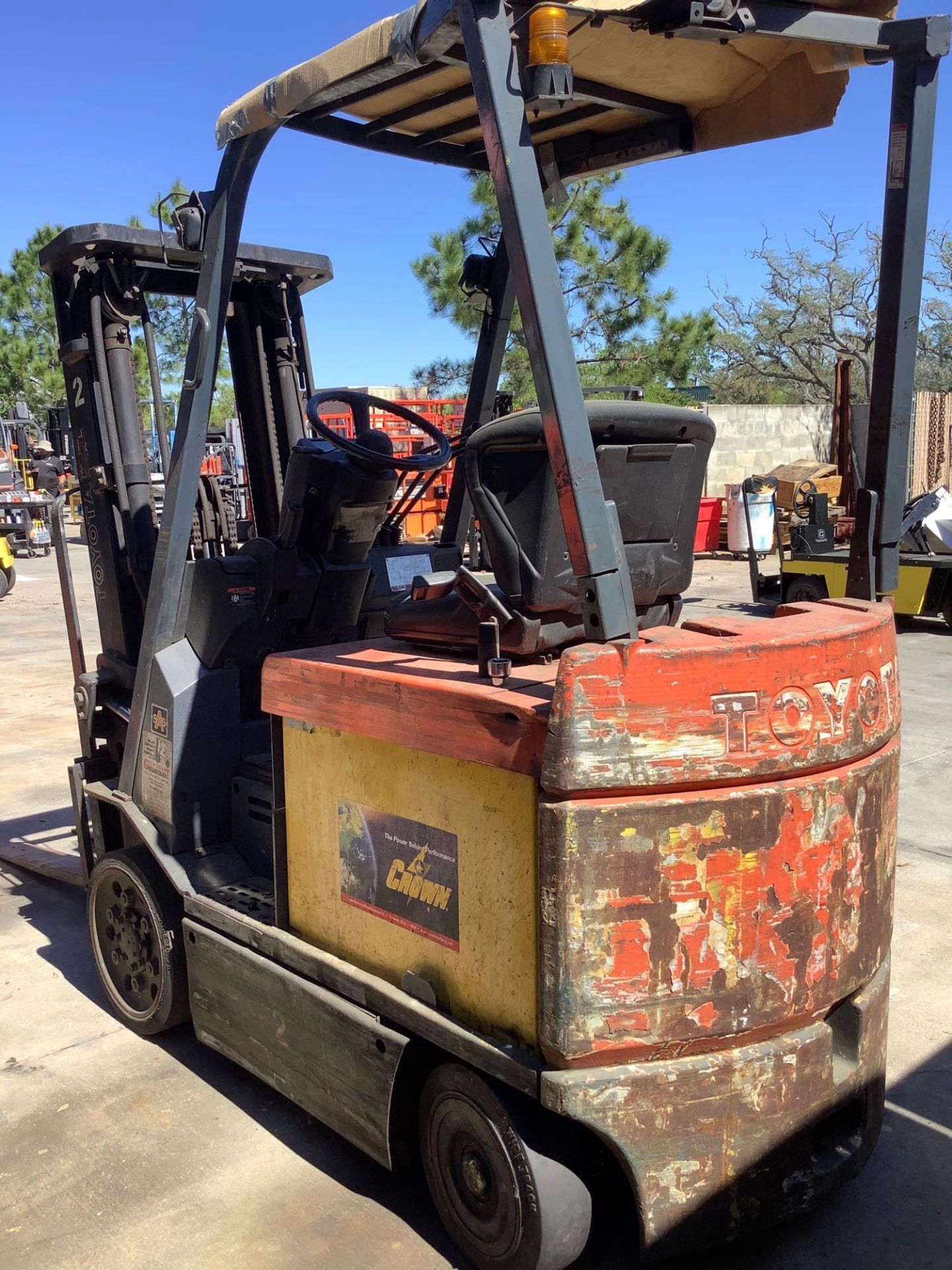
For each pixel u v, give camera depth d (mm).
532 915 2229
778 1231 2656
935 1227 2674
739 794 2172
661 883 2143
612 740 2078
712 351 35281
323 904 2844
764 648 2178
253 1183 2865
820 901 2309
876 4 2443
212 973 3199
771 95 2984
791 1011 2295
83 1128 3135
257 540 3535
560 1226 2307
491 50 1988
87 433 3959
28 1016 3861
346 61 2473
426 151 3590
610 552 2082
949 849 5211
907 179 2555
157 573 3461
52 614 14367
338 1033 2707
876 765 2424
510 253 2029
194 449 3324
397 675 2521
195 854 3463
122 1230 2689
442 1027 2402
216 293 3166
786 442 22016
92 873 3838
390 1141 2607
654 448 2402
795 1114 2340
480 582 2494
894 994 3840
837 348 31734
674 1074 2199
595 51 2730
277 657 2887
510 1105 2328
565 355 2033
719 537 18469
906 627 11625
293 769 2895
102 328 3791
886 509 2781
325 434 3105
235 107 2922
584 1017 2135
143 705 3551
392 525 3938
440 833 2441
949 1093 3246
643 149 3336
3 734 8008
